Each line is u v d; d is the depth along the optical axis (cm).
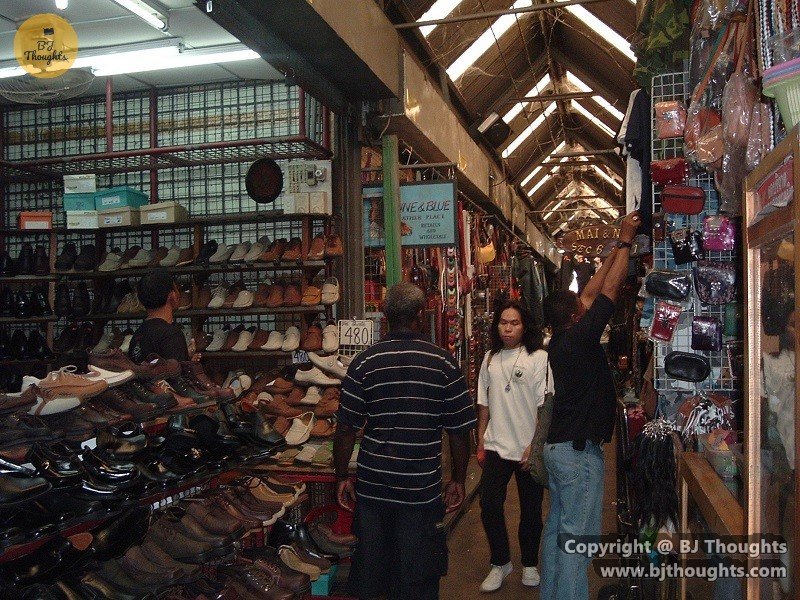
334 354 455
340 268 488
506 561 390
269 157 498
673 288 288
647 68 321
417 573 278
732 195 229
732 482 202
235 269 490
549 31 760
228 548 271
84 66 463
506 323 389
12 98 494
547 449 314
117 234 553
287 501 338
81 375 233
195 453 266
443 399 288
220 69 493
